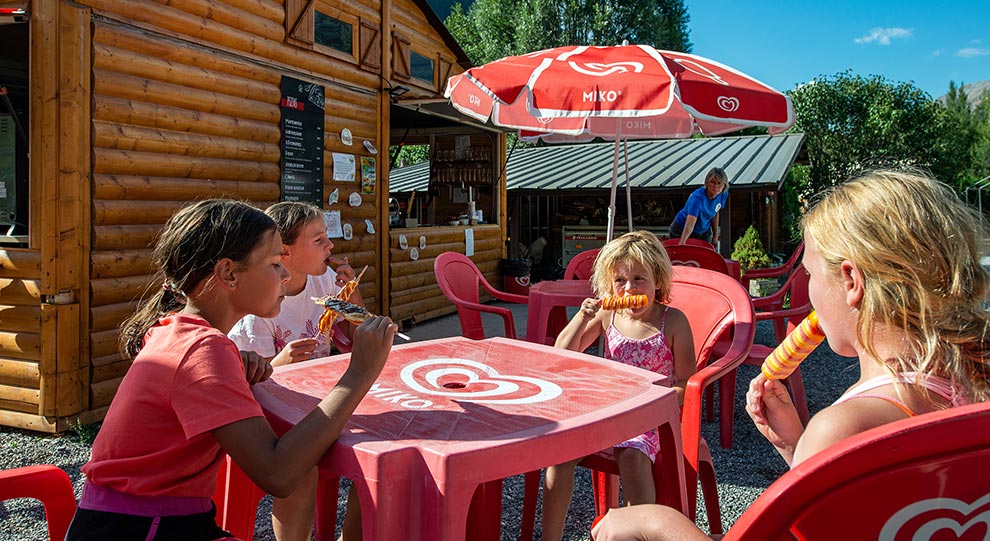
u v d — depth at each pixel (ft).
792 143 53.47
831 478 3.08
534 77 14.21
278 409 5.81
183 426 4.92
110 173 15.61
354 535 7.22
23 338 14.66
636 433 5.79
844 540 3.18
